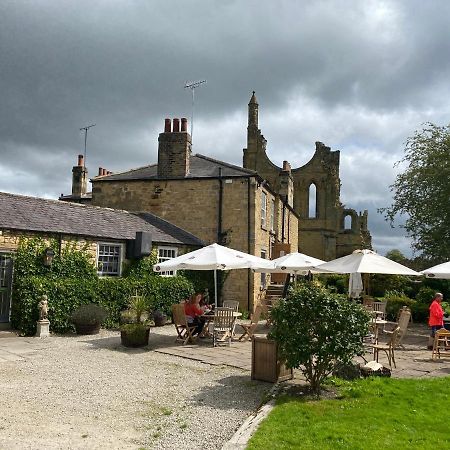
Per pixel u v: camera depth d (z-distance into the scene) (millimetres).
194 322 13352
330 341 7621
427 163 19406
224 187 21516
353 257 13000
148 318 16406
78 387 8125
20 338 13102
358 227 46688
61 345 12188
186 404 7336
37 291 13750
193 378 9023
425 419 6539
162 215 22359
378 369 9070
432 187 19172
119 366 9898
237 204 21250
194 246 20938
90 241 16312
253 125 45000
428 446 5504
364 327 7867
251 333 13828
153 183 22719
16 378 8609
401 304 20141
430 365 10609
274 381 8648
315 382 7930
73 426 6223
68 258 15414
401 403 7254
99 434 5969
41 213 15805
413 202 19922
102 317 14547
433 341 12867
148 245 17906
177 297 18469
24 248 14211
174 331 15609
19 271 14062
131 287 16500
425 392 7910
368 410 6875
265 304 19281
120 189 23344
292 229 31906
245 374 9422
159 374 9289
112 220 18625
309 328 7742
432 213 18750
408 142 20375
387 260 12914
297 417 6523
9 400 7234
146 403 7344
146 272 18359
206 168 22953
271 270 16125
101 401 7371
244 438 5727
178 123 22656
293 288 8531
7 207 14898
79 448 5496
